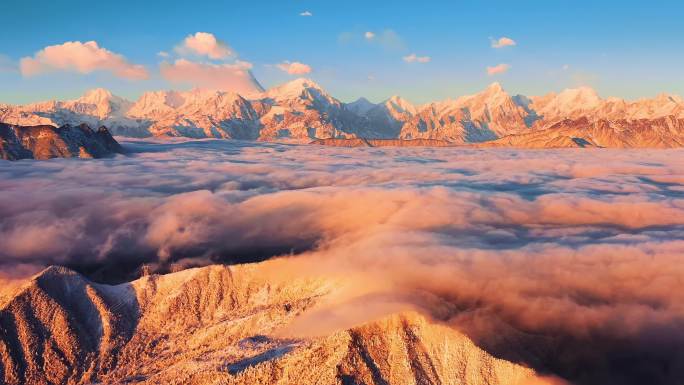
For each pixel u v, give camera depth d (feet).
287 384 492.54
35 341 614.75
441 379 532.73
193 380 518.37
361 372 505.66
